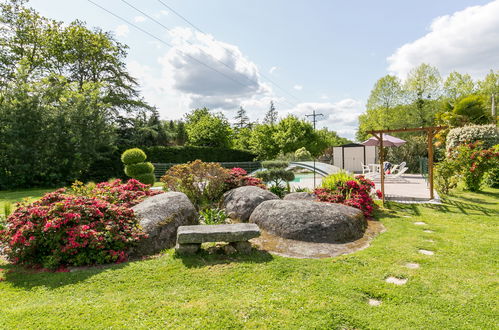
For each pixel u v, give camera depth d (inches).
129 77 1043.3
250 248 178.7
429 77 1263.5
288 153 1079.0
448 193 403.9
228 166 1000.9
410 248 184.9
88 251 165.2
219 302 117.8
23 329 98.7
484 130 493.4
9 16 805.9
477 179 410.3
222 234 170.1
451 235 212.8
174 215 208.8
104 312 110.1
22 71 698.2
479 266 153.1
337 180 329.7
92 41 929.5
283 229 214.5
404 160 870.4
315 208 227.3
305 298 120.6
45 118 686.5
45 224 161.2
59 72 912.9
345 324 102.5
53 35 876.0
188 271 149.5
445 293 123.8
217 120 1229.7
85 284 136.3
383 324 101.8
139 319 105.7
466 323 101.5
